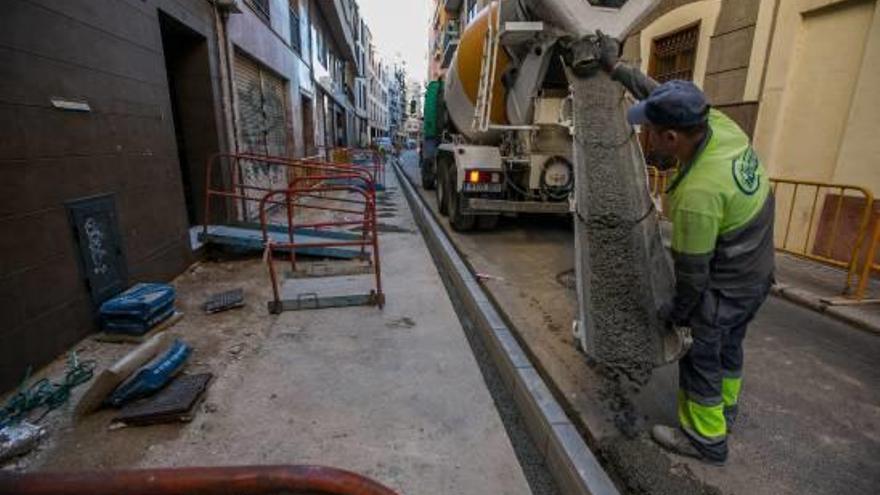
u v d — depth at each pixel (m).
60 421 2.49
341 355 3.30
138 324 3.41
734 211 1.88
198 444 2.35
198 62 6.07
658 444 2.33
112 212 3.75
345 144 30.53
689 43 7.73
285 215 9.59
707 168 1.87
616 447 2.29
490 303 4.04
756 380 3.04
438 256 6.20
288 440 2.39
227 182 6.64
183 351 3.01
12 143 2.74
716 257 1.99
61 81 3.19
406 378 3.01
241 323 3.83
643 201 3.68
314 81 16.23
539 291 4.48
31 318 2.87
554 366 3.05
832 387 2.95
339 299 4.20
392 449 2.34
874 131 4.89
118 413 2.56
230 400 2.73
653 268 3.14
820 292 4.46
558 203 6.00
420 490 2.09
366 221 5.56
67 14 3.26
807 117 5.72
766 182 2.00
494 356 3.37
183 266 5.13
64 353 3.18
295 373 3.05
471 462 2.28
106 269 3.66
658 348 2.49
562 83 5.77
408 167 22.70
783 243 5.67
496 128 5.83
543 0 4.59
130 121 4.08
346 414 2.62
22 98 2.83
